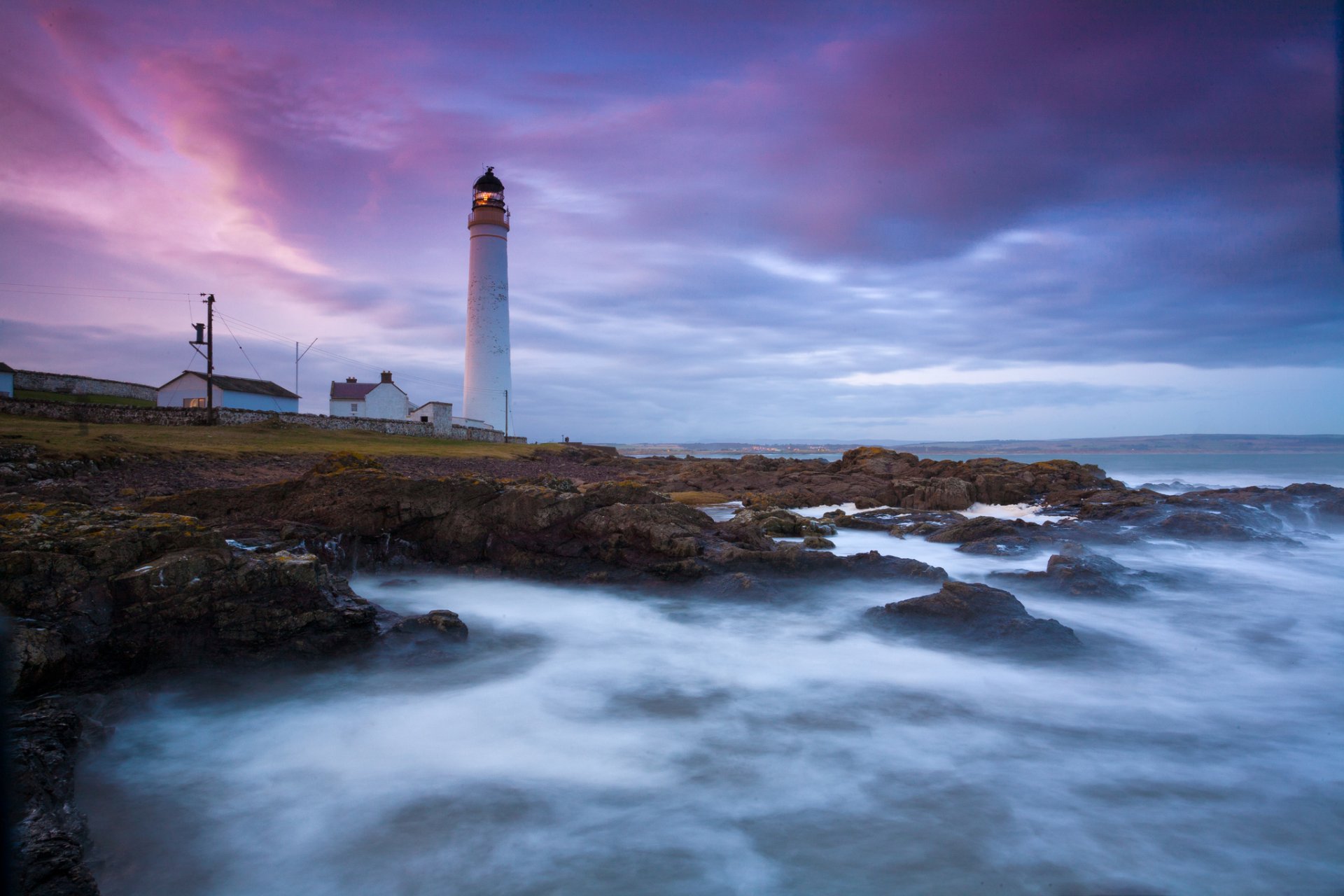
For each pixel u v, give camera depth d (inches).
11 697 348.2
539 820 301.3
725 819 302.7
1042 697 430.9
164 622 422.3
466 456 2028.8
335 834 290.4
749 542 719.1
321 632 456.4
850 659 496.4
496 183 2790.4
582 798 318.7
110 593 416.8
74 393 2283.5
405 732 384.8
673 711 415.8
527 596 645.9
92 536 440.5
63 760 299.3
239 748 364.2
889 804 313.9
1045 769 344.8
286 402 2689.5
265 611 446.3
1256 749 365.7
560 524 719.1
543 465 2144.4
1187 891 254.8
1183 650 517.0
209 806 309.1
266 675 436.8
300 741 372.2
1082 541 914.7
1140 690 444.1
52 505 518.6
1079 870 266.4
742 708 420.8
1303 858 275.0
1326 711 412.8
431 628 499.2
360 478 721.0
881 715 407.8
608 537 697.6
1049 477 1560.0
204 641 431.2
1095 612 597.9
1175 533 933.8
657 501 784.9
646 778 336.5
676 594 634.8
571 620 585.0
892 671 473.1
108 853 273.6
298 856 276.1
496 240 2787.9
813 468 2071.9
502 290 2819.9
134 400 2450.8
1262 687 450.3
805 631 553.0
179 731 380.2
